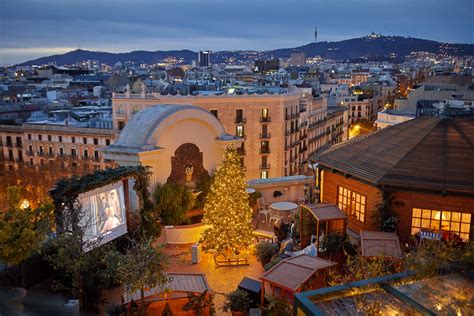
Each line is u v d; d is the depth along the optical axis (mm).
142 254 17203
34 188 68000
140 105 80750
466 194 20594
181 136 29672
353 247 21906
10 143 94125
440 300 11109
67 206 20438
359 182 24062
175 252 25781
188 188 29984
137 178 25094
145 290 18156
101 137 83875
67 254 18438
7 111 110312
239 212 24984
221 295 20969
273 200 35281
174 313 18656
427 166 22125
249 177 81000
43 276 20156
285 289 16859
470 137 24250
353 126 133625
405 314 10492
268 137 80688
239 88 94938
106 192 23359
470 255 12664
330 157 26609
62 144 88250
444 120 26594
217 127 31562
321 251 22156
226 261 24094
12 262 16672
